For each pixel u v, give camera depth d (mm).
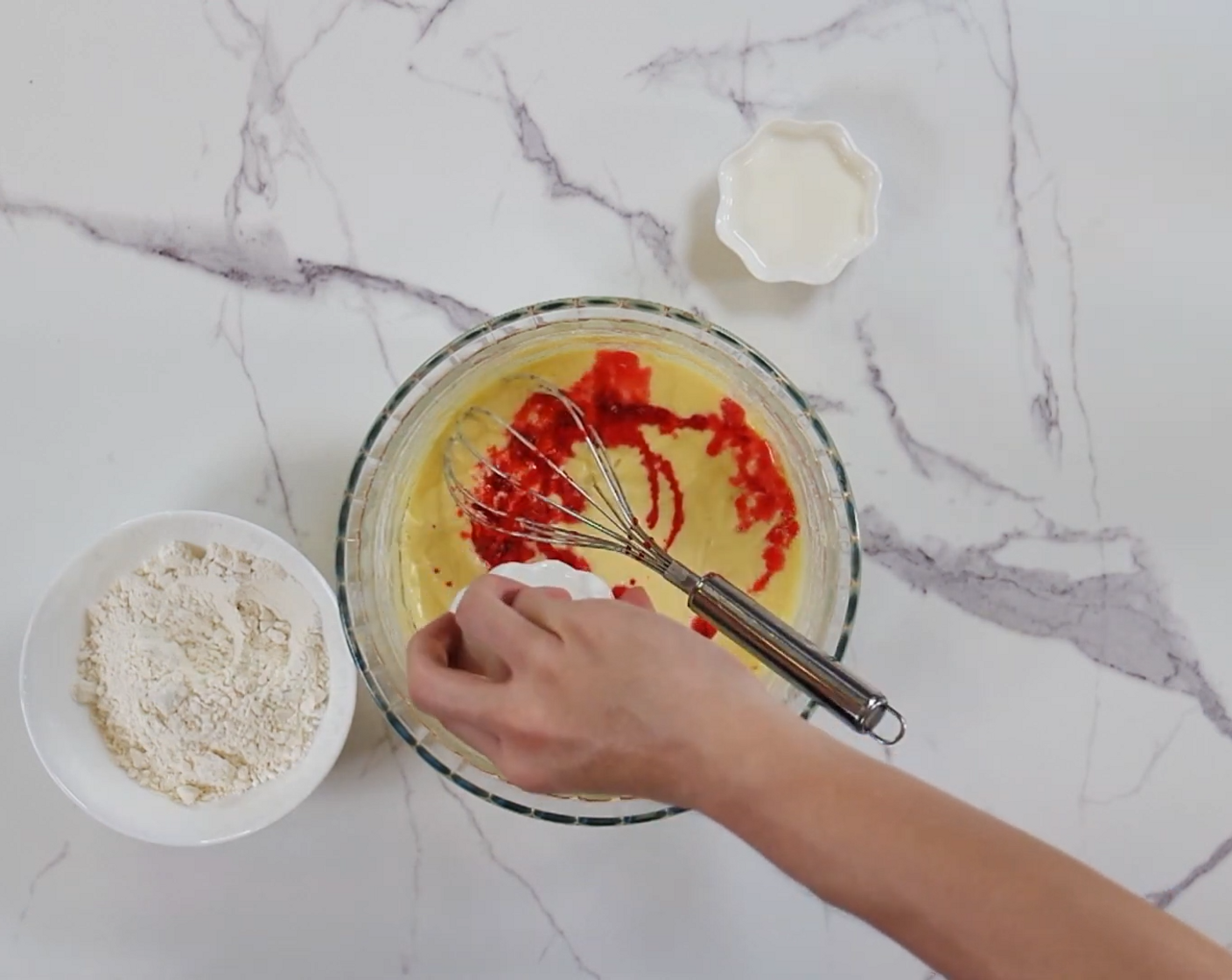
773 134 774
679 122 786
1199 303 795
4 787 764
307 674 728
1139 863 783
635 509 745
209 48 771
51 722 718
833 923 778
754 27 788
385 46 774
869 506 786
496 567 699
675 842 779
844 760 450
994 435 790
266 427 769
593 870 775
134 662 725
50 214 767
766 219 780
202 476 767
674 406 749
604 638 494
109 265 768
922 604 785
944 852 415
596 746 482
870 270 788
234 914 767
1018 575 788
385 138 774
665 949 776
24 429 765
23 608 765
